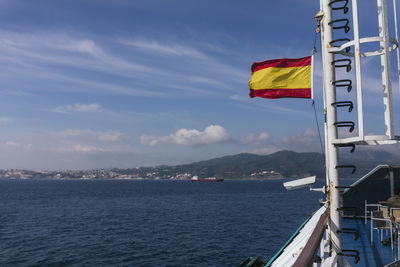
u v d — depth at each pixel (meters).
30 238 34.78
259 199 103.06
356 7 4.04
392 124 3.86
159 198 107.38
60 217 54.31
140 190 174.75
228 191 166.00
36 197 109.88
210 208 71.00
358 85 3.97
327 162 4.44
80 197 111.19
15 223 46.91
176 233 37.78
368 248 8.79
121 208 71.00
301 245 4.59
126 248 29.77
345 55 4.34
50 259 25.95
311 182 4.75
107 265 24.25
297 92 5.59
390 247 8.88
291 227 42.59
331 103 4.32
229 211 64.06
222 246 30.61
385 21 3.95
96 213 60.62
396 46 4.20
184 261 25.33
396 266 6.36
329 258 4.26
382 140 3.96
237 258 26.34
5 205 77.75
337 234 4.28
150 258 26.22
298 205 79.12
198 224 45.50
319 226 3.95
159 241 32.94
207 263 24.81
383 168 13.42
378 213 10.05
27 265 24.25
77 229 41.16
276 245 31.20
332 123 4.31
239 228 41.62
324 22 4.48
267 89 5.73
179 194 134.88
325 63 4.43
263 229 40.78
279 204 82.25
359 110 3.94
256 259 15.63
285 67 5.66
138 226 43.66
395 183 13.30
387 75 3.91
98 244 31.48
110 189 186.00
